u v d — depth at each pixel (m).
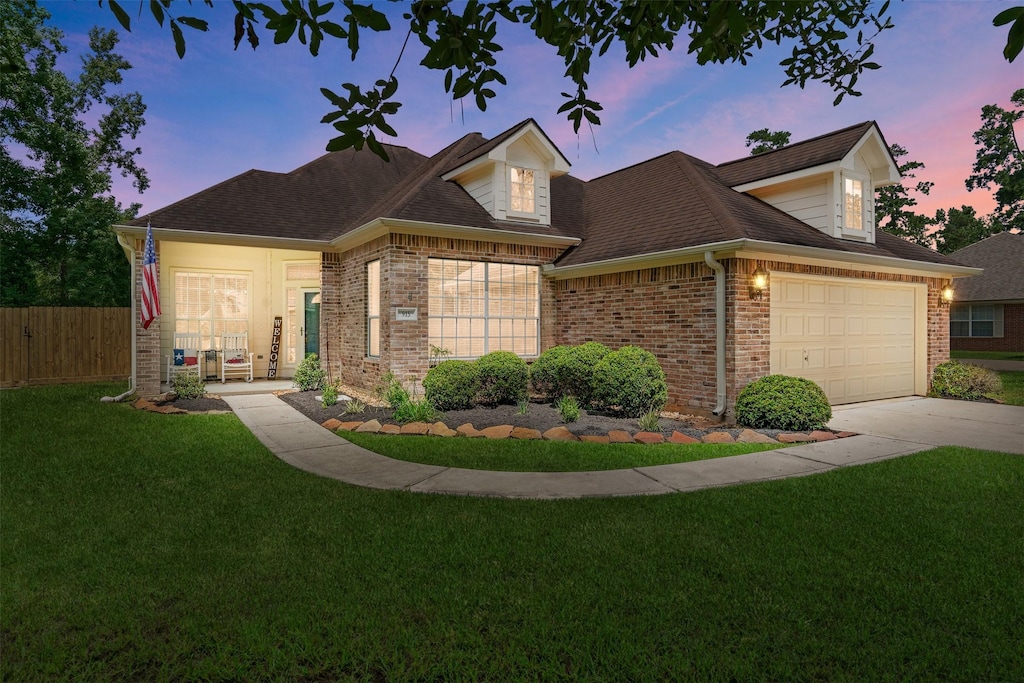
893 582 3.54
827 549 4.06
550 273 12.78
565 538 4.28
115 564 3.81
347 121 2.68
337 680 2.64
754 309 9.43
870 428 8.95
